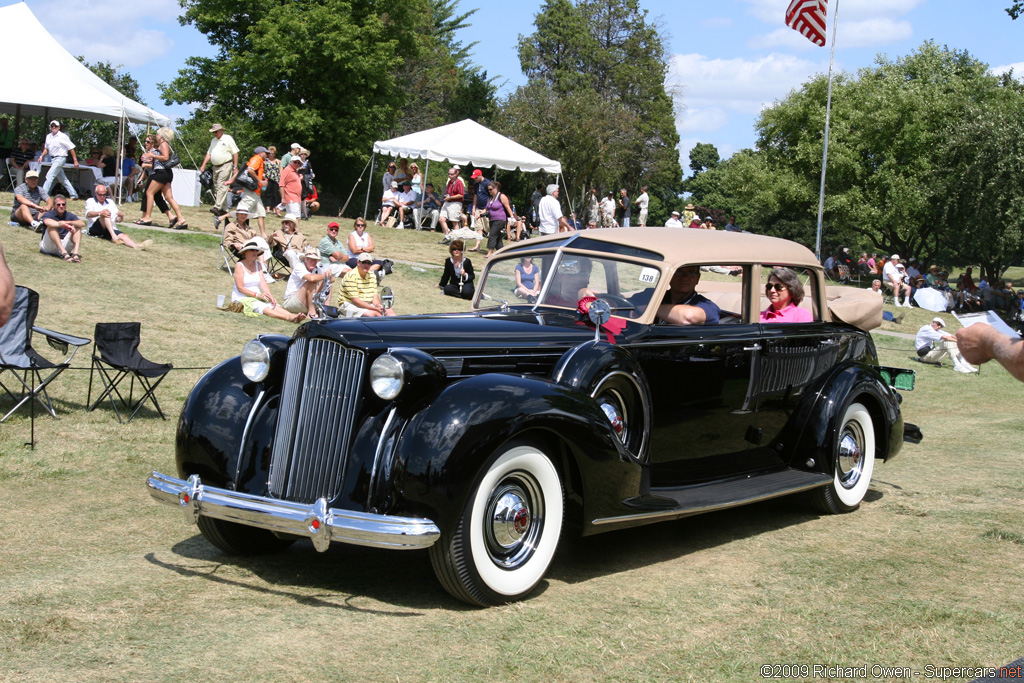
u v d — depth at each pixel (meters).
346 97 36.12
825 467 5.51
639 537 5.04
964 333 2.01
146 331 9.48
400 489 3.56
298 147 19.17
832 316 6.10
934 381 13.21
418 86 50.72
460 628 3.49
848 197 44.59
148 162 17.88
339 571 4.20
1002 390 12.51
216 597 3.75
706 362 4.99
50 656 3.05
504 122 47.56
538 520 3.96
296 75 35.44
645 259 4.99
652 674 3.10
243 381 4.29
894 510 5.81
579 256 5.24
